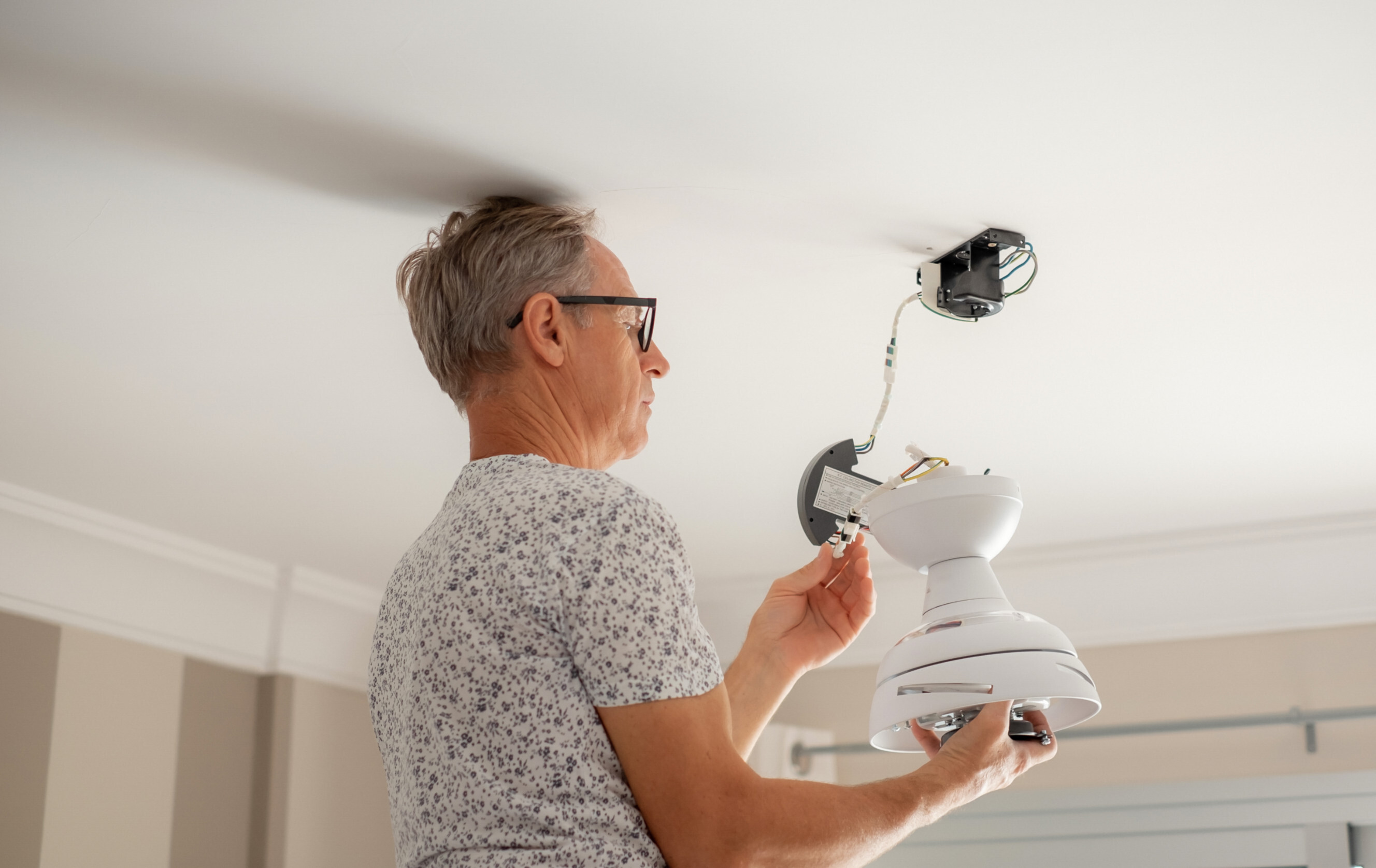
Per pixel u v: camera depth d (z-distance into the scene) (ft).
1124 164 4.79
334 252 5.32
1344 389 7.01
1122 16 3.93
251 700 10.15
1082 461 8.18
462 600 2.82
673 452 7.88
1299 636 10.18
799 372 6.73
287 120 4.38
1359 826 9.61
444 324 3.77
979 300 5.46
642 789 2.65
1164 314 6.11
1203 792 10.12
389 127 4.42
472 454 3.62
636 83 4.22
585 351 3.73
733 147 4.62
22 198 4.85
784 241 5.36
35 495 8.09
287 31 3.91
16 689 8.28
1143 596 10.38
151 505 8.46
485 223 3.84
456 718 2.77
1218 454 8.07
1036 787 10.76
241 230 5.12
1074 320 6.18
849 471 4.59
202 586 9.53
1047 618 10.72
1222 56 4.15
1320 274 5.71
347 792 10.54
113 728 8.90
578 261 3.83
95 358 6.29
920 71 4.19
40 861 8.18
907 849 11.08
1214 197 5.05
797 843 2.64
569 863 2.62
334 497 8.44
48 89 4.19
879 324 6.18
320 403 6.92
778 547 9.94
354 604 10.50
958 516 3.66
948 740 3.23
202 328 6.00
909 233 5.28
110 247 5.23
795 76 4.20
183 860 9.23
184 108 4.30
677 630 2.73
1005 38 4.02
